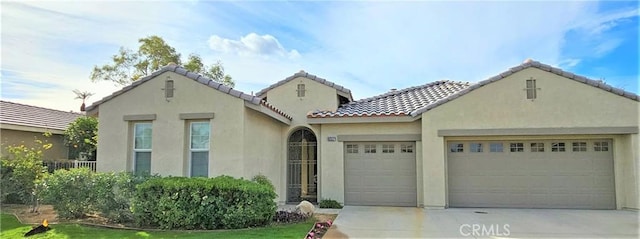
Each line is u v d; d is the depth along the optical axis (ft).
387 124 47.70
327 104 52.49
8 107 64.49
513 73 44.37
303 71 54.03
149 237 28.63
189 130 42.68
